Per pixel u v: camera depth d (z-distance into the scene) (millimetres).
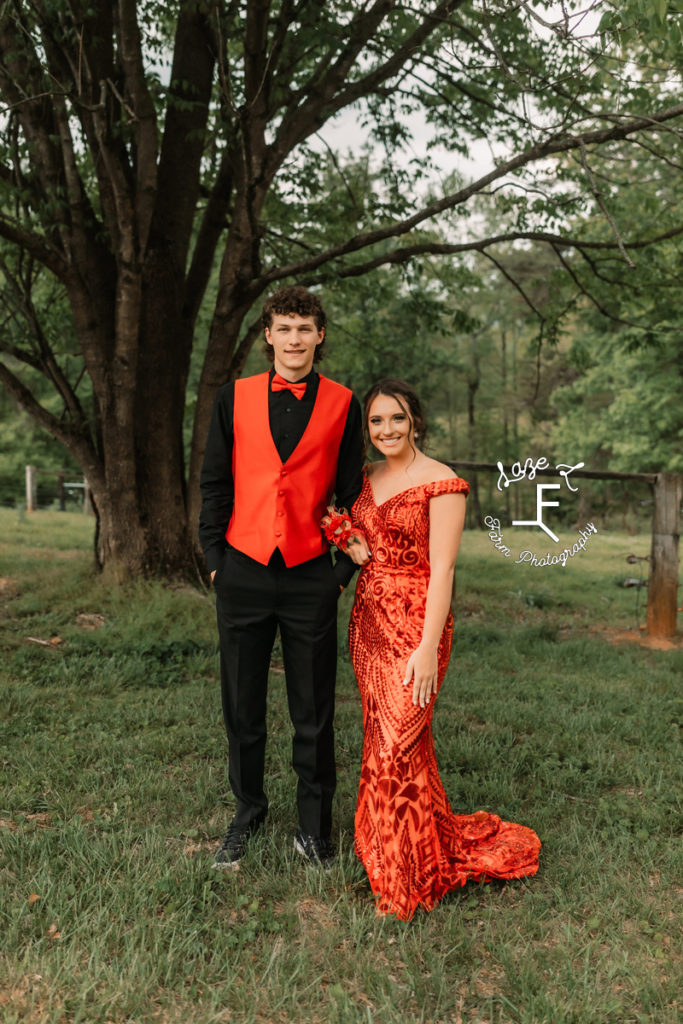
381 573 2762
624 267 9430
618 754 4105
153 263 8250
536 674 5855
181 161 8352
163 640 6277
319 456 2758
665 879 2758
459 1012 2113
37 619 6879
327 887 2713
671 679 5746
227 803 3367
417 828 2586
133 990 2098
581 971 2275
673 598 7410
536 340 10422
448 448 35062
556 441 32062
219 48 6539
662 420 25109
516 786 3631
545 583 10906
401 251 8273
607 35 4910
